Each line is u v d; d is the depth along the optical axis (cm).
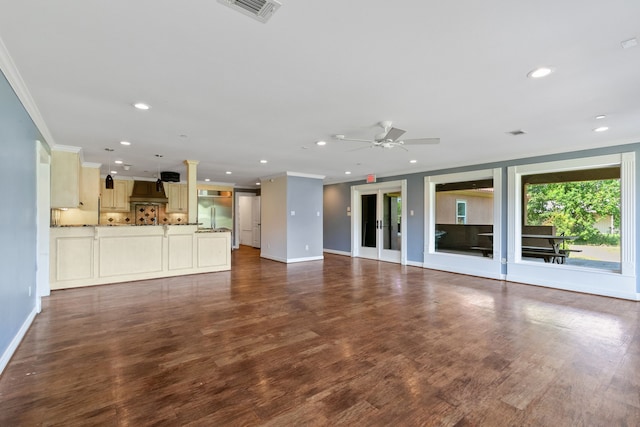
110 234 516
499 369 237
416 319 348
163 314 361
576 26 177
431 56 213
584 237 639
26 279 306
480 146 478
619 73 235
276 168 714
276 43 197
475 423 175
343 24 177
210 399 196
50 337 291
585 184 637
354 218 883
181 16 169
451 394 204
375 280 559
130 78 247
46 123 362
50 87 263
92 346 272
